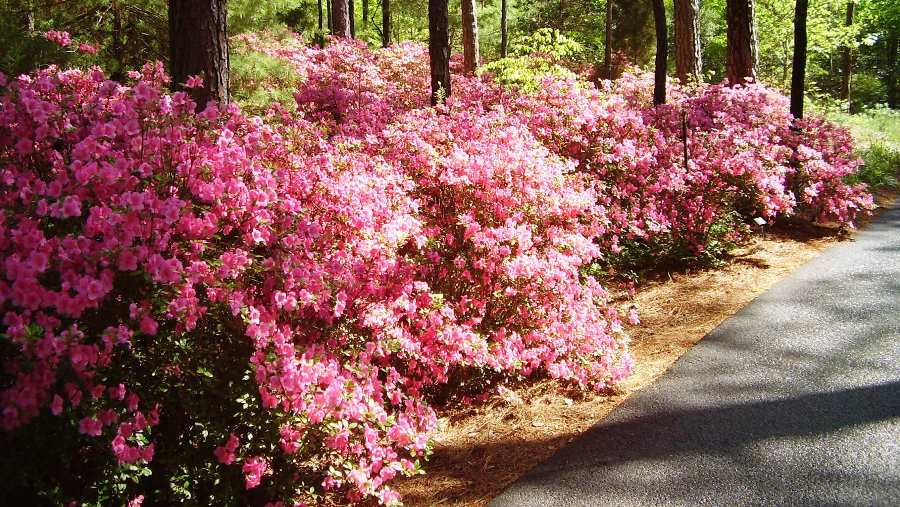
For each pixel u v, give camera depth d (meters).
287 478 3.21
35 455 2.66
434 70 10.57
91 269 2.64
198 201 3.24
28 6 7.67
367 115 10.37
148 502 3.06
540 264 4.90
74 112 3.50
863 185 9.23
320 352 3.26
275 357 2.95
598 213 6.12
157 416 2.84
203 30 5.32
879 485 3.03
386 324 3.87
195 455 3.05
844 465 3.23
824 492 3.04
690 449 3.59
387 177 4.86
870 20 31.84
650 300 6.70
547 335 4.92
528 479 3.56
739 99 10.37
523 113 8.48
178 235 3.01
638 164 7.67
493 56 23.62
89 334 2.77
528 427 4.26
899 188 13.03
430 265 4.83
